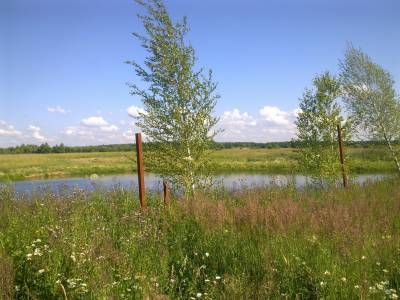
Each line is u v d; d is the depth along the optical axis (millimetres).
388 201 11242
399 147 21969
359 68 21891
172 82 13383
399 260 6145
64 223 7996
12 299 5125
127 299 5188
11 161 79500
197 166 13266
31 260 5941
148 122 13336
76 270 5641
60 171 59562
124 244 6941
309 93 19156
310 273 5566
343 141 18828
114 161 77062
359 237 7133
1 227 7941
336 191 13586
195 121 13234
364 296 4965
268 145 150000
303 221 8164
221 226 7910
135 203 10953
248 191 12359
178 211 9297
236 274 5887
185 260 6262
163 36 13391
